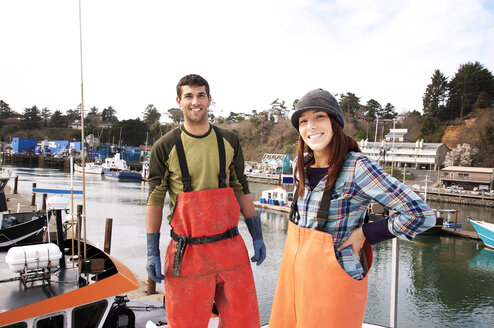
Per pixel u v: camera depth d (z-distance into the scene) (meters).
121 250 18.69
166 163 2.12
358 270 1.79
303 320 1.83
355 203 1.80
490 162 66.69
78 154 88.75
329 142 1.90
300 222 1.97
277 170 77.81
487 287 16.58
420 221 1.58
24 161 96.75
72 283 4.43
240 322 2.09
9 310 3.73
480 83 83.25
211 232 2.05
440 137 79.12
